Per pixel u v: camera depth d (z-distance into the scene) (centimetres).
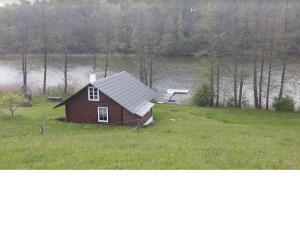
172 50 10381
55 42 8944
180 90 6212
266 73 7188
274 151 2050
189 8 11038
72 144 2103
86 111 3534
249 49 5462
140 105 3625
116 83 3741
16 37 8819
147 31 6419
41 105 4644
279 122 4053
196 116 4203
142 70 6531
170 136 2645
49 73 7869
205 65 5775
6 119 3475
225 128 3238
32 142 2208
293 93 5959
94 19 9575
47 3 8806
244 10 5244
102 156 1786
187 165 1612
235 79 5197
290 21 5059
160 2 11000
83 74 7769
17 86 6053
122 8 10831
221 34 5206
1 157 1786
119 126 3400
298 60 6831
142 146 2069
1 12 9625
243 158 1808
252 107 5222
